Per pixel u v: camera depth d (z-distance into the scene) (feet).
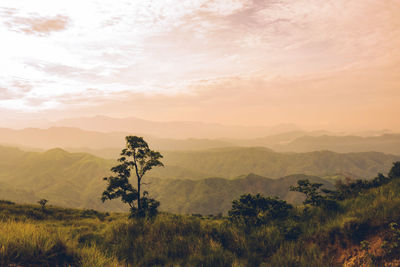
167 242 25.66
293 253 20.98
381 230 19.65
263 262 20.90
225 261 20.57
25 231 17.02
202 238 26.35
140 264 20.83
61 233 19.76
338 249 20.66
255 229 29.53
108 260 17.84
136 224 30.50
